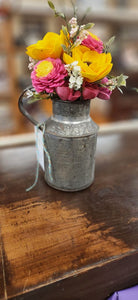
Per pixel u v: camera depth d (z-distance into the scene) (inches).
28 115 24.7
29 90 22.8
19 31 64.2
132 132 42.8
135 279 20.7
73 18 19.8
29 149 34.8
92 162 25.2
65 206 23.9
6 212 23.1
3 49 62.2
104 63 19.9
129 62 54.9
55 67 20.1
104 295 20.1
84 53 20.6
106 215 23.0
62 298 18.7
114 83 21.4
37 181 27.3
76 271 18.3
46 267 18.6
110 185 26.9
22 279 17.9
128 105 79.0
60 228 21.6
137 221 22.5
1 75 72.7
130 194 25.6
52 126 23.1
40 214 23.0
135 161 31.6
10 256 19.3
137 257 19.9
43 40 20.9
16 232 21.2
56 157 23.9
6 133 69.6
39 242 20.4
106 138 39.5
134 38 64.7
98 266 18.7
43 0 56.8
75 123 22.7
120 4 68.8
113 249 19.9
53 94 22.0
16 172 28.9
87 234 21.1
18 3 55.5
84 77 20.3
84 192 25.8
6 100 70.2
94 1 62.2
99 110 88.0
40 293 17.8
